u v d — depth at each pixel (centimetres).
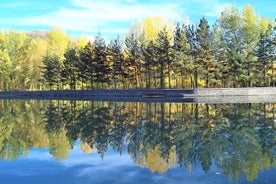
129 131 2316
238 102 4391
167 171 1337
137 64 6969
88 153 1706
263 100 4631
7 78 8725
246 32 6041
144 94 6009
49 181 1251
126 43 7081
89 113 3538
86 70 7369
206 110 3444
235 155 1566
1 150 1817
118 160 1546
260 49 5881
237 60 5938
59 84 8962
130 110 3722
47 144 1962
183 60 6056
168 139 1988
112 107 4206
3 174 1353
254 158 1506
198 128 2328
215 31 6191
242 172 1299
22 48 8888
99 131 2366
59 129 2509
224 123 2517
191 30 6284
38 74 8725
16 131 2462
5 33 9088
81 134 2267
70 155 1673
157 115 3158
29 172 1376
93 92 6800
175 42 6297
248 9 6131
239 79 5975
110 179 1249
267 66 6044
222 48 6106
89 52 7375
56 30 9312
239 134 2064
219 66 5972
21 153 1738
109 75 7319
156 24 7488
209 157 1544
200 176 1259
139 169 1379
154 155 1617
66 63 7769
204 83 6831
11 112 3944
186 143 1858
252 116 2862
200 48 6022
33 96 7625
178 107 3916
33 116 3438
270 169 1330
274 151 1628
